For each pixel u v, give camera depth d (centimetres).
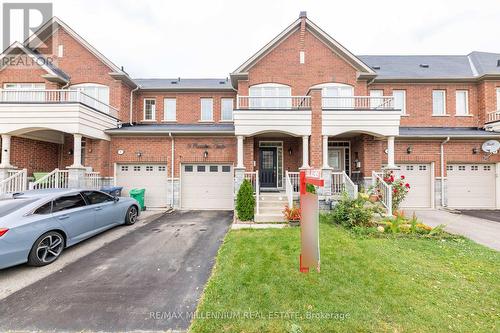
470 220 897
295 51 1230
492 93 1297
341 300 341
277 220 856
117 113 1286
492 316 307
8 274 457
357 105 1207
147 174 1205
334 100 1214
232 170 1204
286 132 1030
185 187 1206
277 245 573
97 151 1120
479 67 1405
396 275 416
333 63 1224
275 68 1227
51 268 484
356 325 290
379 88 1351
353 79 1219
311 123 1022
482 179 1190
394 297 348
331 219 813
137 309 345
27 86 1208
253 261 478
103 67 1300
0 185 935
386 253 518
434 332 278
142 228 799
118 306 352
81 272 466
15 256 455
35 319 324
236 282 393
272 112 1022
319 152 1014
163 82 1659
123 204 805
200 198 1202
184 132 1149
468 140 1178
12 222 464
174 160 1188
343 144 1283
